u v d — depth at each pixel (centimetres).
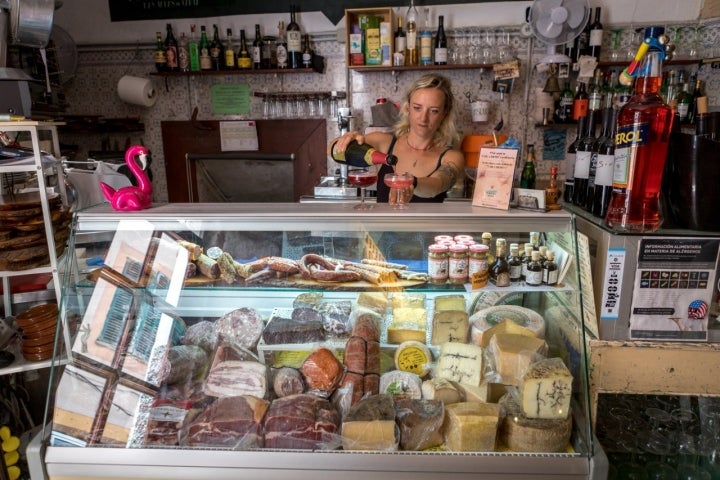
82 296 134
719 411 157
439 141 258
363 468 117
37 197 186
